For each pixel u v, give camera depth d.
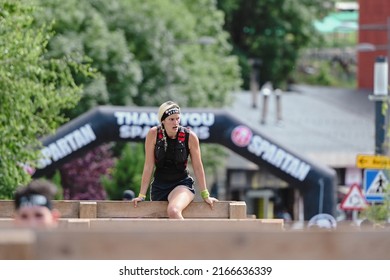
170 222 17.89
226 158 73.81
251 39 109.06
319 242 12.68
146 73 66.44
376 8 100.81
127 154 53.12
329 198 45.16
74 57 32.84
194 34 73.06
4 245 11.83
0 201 19.52
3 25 30.22
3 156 31.16
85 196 55.91
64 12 60.84
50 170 43.72
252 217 21.02
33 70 30.52
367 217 37.69
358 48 64.12
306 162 45.03
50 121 32.03
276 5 108.38
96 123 43.62
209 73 76.12
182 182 20.08
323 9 113.56
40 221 13.33
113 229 12.40
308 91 98.81
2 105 30.62
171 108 19.78
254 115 86.31
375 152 40.53
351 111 89.81
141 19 66.50
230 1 106.75
